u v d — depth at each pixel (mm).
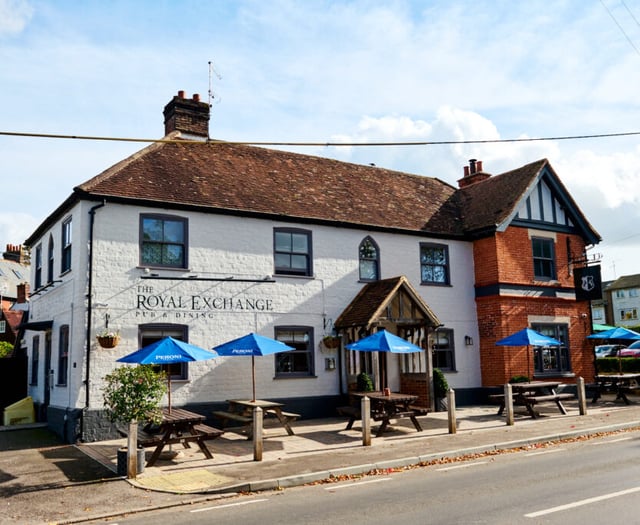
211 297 16656
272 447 12977
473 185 25203
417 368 20016
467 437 13648
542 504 7617
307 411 17656
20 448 13758
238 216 17438
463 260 21750
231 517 7793
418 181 24641
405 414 14367
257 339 14430
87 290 15023
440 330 20812
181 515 8086
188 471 10758
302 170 21297
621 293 73188
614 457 10906
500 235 21281
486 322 21297
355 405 17594
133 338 15352
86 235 15266
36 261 20719
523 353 21047
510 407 15664
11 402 20406
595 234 23266
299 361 17953
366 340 15703
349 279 19203
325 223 18844
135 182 16391
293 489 9531
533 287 21719
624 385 22125
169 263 16281
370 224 19703
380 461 11000
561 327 22406
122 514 8305
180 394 15883
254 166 20203
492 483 9078
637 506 7348
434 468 10742
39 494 9461
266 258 17750
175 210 16484
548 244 22734
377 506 7961
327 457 11609
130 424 10555
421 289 20594
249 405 14352
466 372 21031
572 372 22266
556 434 13680
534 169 22500
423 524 6930
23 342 22109
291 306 17938
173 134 19328
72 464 11742
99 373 14781
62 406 15797
